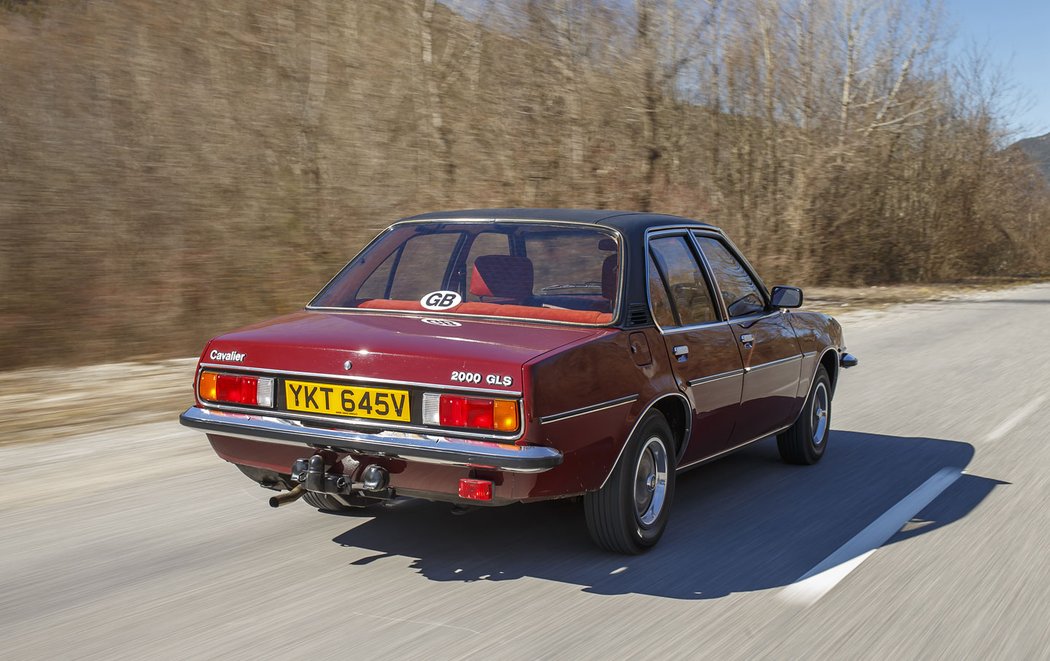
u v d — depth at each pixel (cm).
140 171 1378
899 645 371
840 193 3066
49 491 577
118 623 379
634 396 444
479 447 390
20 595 409
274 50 1612
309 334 434
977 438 787
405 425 401
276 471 447
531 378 389
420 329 435
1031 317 2059
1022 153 4509
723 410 537
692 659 354
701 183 2550
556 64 1928
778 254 2848
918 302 2547
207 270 1386
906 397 995
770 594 424
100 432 749
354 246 1567
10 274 1212
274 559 459
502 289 476
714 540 504
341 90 1717
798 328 648
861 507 574
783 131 2888
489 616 391
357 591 418
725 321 554
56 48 1372
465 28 1880
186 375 1044
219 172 1480
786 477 649
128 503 554
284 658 347
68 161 1312
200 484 597
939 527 534
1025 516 557
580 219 498
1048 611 409
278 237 1503
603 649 361
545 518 528
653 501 479
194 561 455
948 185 4019
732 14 2656
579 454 414
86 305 1248
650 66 2019
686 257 537
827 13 3031
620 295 462
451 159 1823
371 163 1691
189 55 1511
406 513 536
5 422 783
